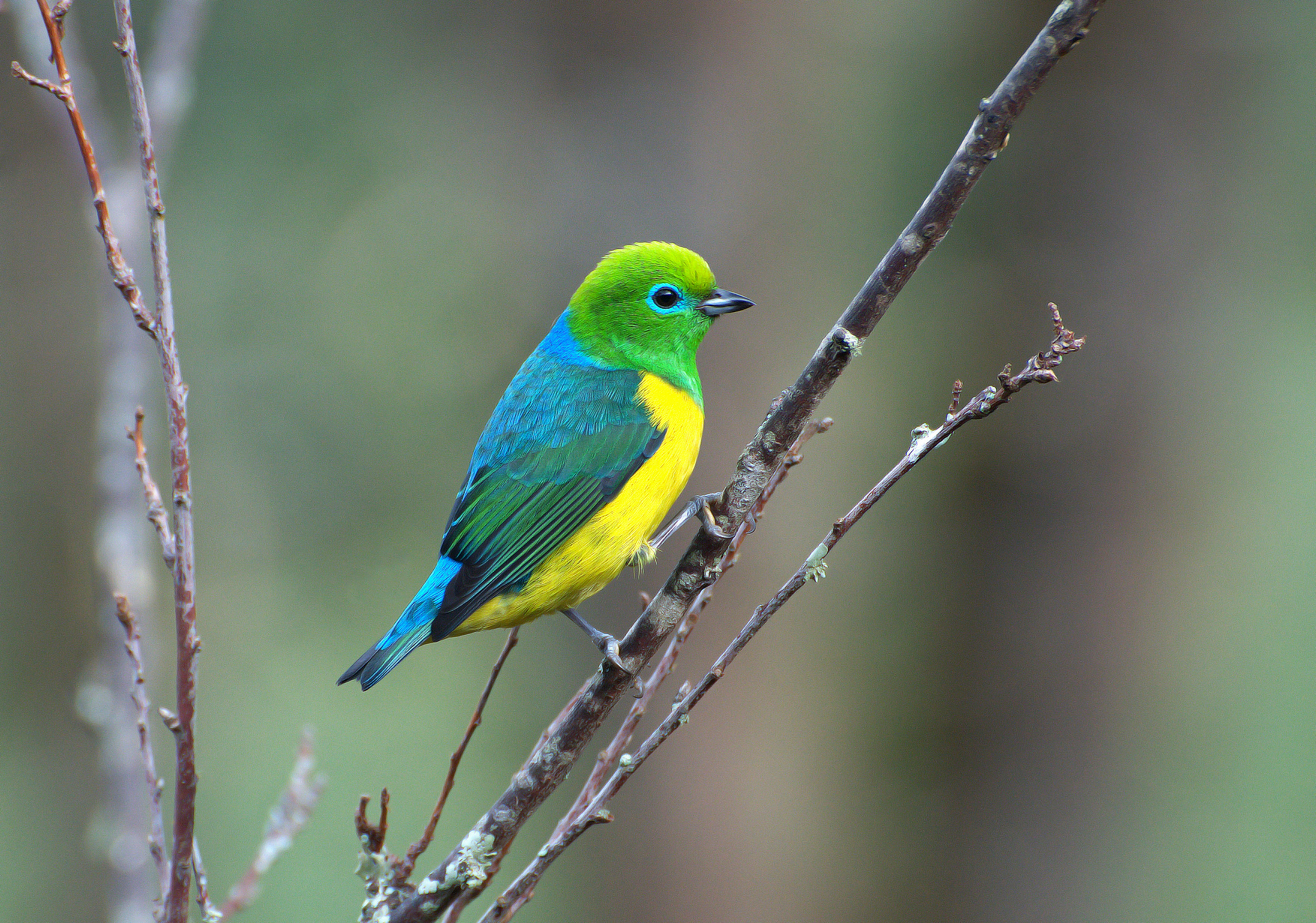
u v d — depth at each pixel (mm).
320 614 16422
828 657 13484
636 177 12070
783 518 13008
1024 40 13688
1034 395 12859
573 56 12133
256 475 16516
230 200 16406
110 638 7215
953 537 13469
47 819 14445
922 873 13242
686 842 12617
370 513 16391
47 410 15172
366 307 16172
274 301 16406
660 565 12055
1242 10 12500
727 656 4914
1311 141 12953
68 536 15188
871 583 13820
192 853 4969
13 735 14781
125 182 7652
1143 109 12609
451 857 5547
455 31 15773
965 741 13234
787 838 12859
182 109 7602
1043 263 12836
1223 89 12547
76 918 14227
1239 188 12750
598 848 12852
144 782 7148
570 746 5629
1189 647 12945
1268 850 13375
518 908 4941
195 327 16359
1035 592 12930
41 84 4578
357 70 16297
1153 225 12570
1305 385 13906
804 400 5309
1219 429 12680
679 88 12086
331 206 16344
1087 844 12922
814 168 12727
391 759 15797
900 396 14242
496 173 14086
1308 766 13820
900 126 14359
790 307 12383
